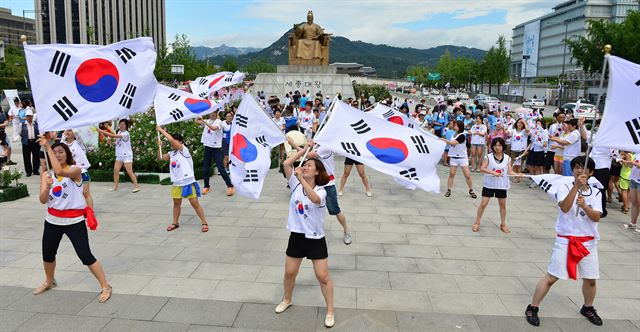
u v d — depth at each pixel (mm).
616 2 86125
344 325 5012
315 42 29266
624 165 9492
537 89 69812
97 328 4879
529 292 5906
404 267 6641
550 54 104250
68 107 5906
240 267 6516
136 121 13500
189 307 5352
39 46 5738
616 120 5027
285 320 5094
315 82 28797
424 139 6281
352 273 6398
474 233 8250
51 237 5438
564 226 5023
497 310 5414
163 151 12336
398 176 6086
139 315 5160
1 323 4961
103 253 7008
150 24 94625
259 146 6715
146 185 11758
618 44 35875
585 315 5250
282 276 6230
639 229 8539
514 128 13508
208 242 7539
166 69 43562
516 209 9984
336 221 8844
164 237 7770
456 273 6457
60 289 5777
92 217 5488
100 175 12227
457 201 10594
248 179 6648
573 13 93625
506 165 8117
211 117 10867
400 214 9398
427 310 5383
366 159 6074
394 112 9961
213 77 12633
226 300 5531
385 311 5336
